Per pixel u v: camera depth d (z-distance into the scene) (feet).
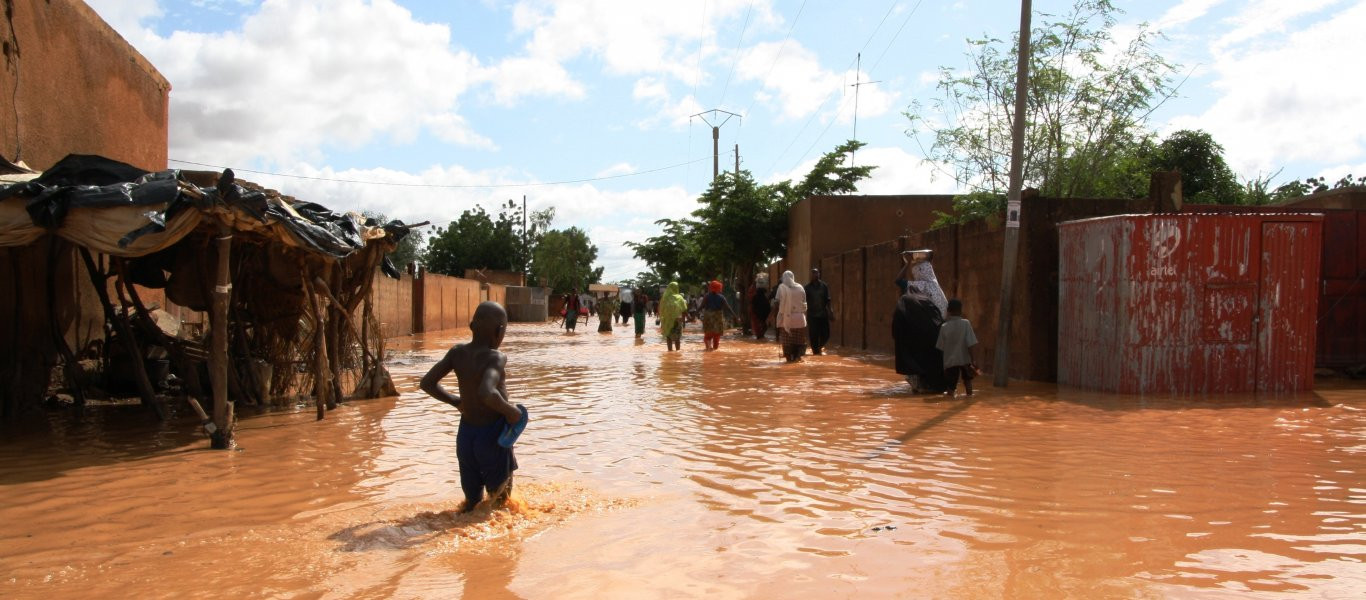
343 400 34.35
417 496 18.29
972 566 13.17
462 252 232.53
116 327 31.71
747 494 18.06
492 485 16.56
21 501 18.01
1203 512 16.01
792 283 52.06
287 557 14.03
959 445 23.07
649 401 33.65
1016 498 17.25
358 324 38.04
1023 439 23.84
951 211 82.58
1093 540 14.39
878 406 30.96
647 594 12.19
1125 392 32.96
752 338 81.76
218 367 24.32
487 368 16.28
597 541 14.79
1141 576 12.61
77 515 16.87
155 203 24.45
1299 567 12.94
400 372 47.55
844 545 14.37
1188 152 71.87
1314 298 33.47
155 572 13.35
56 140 34.63
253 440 25.55
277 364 35.32
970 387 33.83
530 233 260.01
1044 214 38.34
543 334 100.22
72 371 32.37
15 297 30.35
